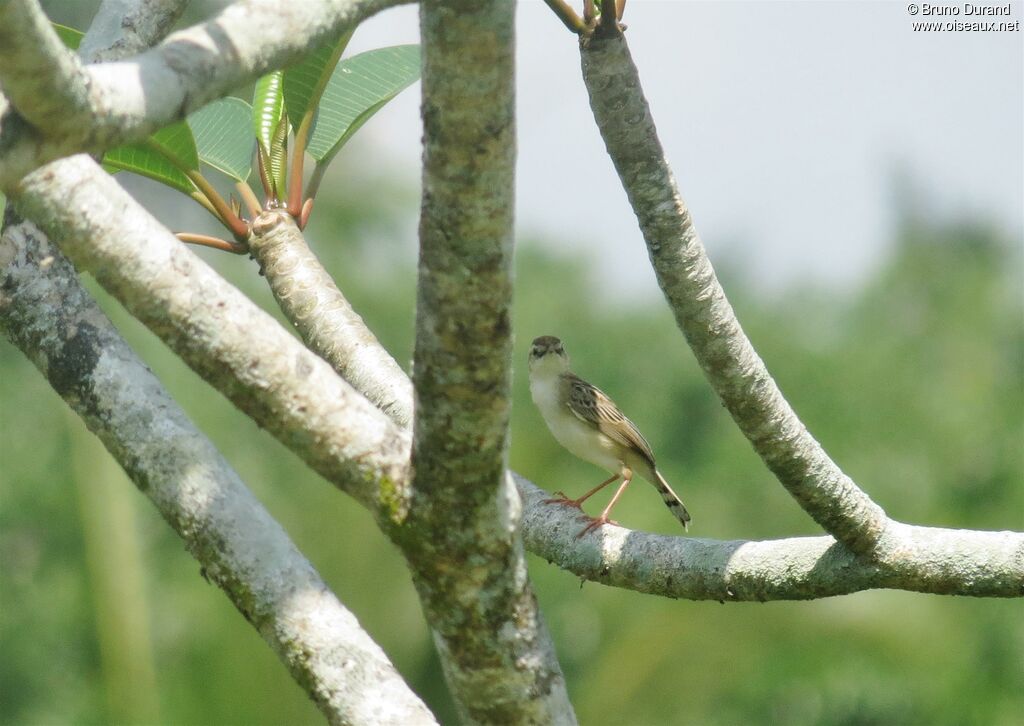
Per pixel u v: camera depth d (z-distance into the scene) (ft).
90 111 14.40
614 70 26.32
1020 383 120.78
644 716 65.16
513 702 19.31
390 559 60.80
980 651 82.58
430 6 15.87
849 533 25.61
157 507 21.88
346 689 19.99
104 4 27.25
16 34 13.41
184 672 57.93
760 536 101.96
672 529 83.82
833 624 74.18
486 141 16.42
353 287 107.04
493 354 17.38
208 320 18.67
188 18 104.58
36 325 23.15
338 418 18.71
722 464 106.22
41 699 77.92
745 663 68.90
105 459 67.72
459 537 18.53
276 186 30.76
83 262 18.78
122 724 60.18
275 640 20.57
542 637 19.40
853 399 118.32
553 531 30.53
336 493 62.85
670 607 67.62
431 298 17.33
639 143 26.23
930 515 107.55
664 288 26.37
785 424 25.43
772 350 122.52
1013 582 24.84
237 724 54.39
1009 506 106.52
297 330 30.25
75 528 84.02
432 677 60.03
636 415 113.29
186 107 15.43
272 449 78.43
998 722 80.74
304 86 29.68
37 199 18.60
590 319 120.78
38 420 90.02
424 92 16.51
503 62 16.10
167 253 18.86
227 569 21.03
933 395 118.11
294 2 16.33
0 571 84.33
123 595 64.34
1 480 86.69
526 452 74.23
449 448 17.95
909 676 78.28
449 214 16.76
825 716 78.18
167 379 79.71
